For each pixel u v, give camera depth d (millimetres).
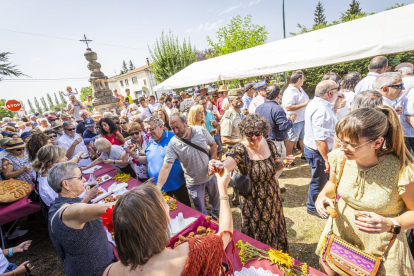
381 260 1111
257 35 14234
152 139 2680
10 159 3039
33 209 2588
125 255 742
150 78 32500
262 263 1267
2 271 1623
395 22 3729
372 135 967
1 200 2451
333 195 1417
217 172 1260
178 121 2178
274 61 4934
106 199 2238
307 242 2414
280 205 1854
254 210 1755
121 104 12195
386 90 2156
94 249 1321
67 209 1230
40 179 2240
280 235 1846
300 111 4055
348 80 3318
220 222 1016
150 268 721
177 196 2703
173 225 1686
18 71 15680
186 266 724
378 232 1010
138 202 739
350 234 1240
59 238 1250
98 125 3943
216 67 7059
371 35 3674
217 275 795
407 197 1010
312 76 11234
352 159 1078
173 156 2287
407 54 8227
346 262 1156
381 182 1066
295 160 4621
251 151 1743
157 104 7805
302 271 1168
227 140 3430
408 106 2488
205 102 4598
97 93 11961
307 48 4703
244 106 5625
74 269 1320
